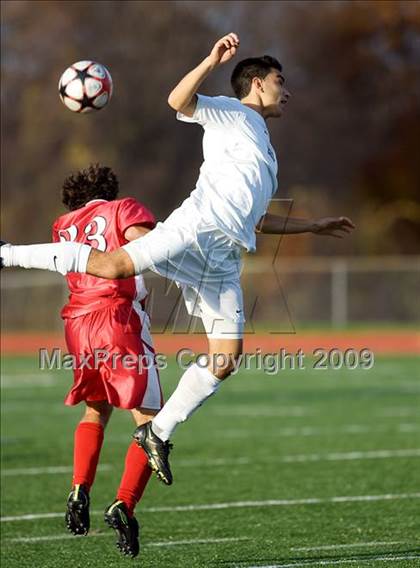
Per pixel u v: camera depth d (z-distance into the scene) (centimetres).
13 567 2470
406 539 2709
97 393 2430
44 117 14688
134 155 14662
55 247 2183
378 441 4553
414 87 14388
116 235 2395
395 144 14450
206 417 5409
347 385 6938
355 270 12100
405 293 12062
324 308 11962
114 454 4284
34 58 14962
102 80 2523
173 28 14838
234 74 2412
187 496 3381
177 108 2253
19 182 14725
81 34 14862
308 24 14600
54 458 4147
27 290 12000
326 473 3775
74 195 2500
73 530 2314
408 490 3425
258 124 2316
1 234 14538
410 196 14300
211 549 2641
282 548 2634
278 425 5097
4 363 8600
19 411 5688
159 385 2412
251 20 14700
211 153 2283
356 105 14600
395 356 9031
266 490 3469
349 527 2877
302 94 14612
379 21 14400
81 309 2406
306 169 14500
